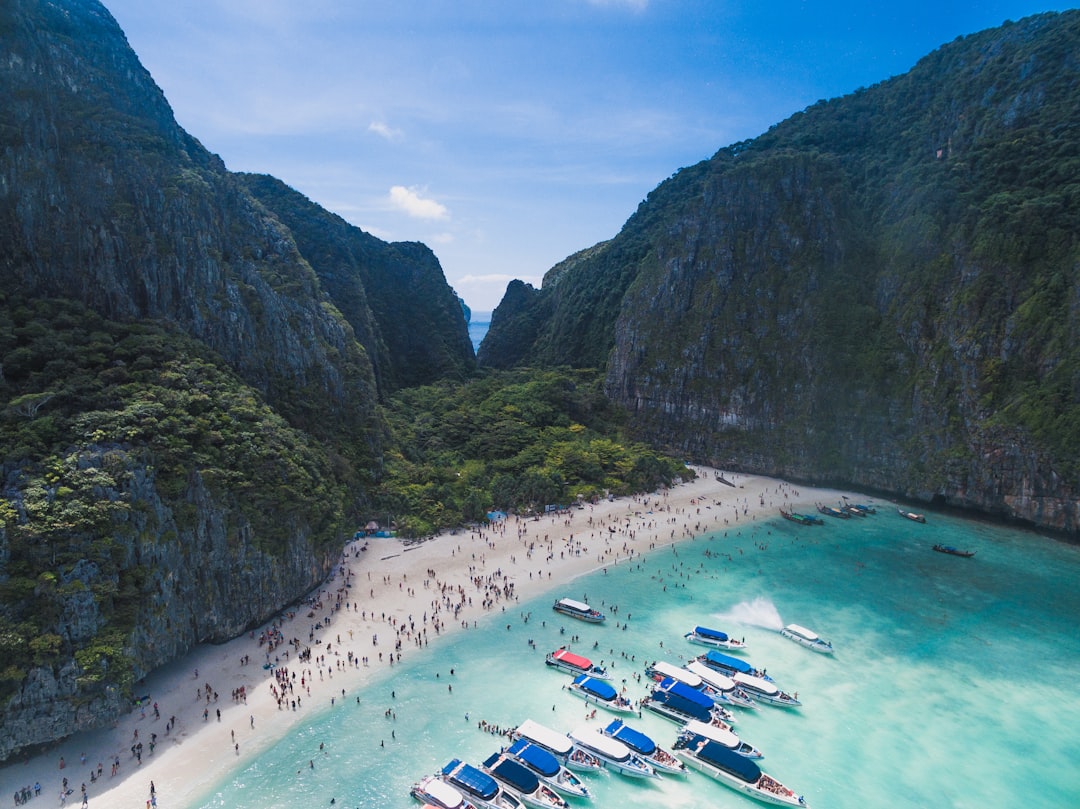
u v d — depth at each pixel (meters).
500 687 72.94
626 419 199.62
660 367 195.00
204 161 131.88
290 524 86.12
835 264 179.75
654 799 58.75
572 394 197.50
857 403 163.50
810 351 172.62
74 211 96.94
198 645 75.69
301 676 72.50
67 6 110.50
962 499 140.88
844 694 74.19
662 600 95.50
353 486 115.69
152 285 101.25
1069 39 164.75
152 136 111.88
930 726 68.94
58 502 62.34
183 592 71.31
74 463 66.19
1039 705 72.94
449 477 133.38
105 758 58.38
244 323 109.94
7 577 58.00
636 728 67.62
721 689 72.50
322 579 93.19
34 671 56.00
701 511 138.00
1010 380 139.38
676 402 190.50
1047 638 87.38
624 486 145.62
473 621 86.69
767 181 190.38
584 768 61.28
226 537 76.69
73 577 60.16
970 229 156.75
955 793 59.78
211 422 83.94
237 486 79.38
